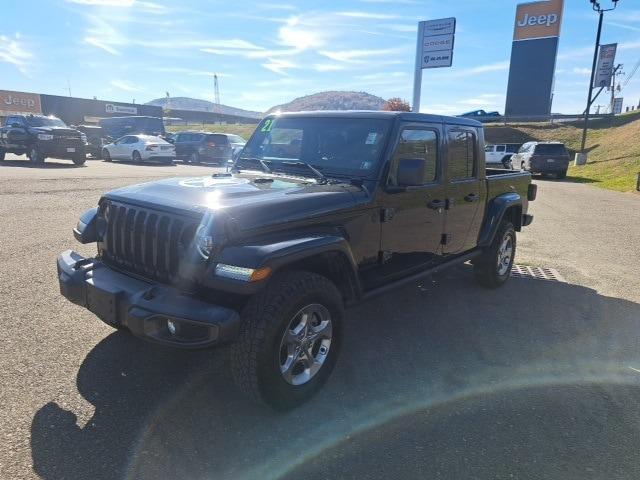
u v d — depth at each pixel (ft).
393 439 9.61
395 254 13.48
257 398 9.87
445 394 11.34
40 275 17.94
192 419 10.00
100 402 10.36
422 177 11.83
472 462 8.98
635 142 100.27
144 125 106.32
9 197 35.70
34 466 8.37
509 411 10.69
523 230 32.55
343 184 12.31
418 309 16.89
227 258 9.30
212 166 83.46
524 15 164.14
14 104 148.56
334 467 8.77
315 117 14.14
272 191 11.25
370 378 11.99
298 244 9.87
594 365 12.98
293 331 10.21
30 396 10.41
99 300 10.34
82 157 69.15
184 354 12.53
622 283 20.61
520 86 169.37
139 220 10.79
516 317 16.35
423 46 58.34
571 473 8.72
